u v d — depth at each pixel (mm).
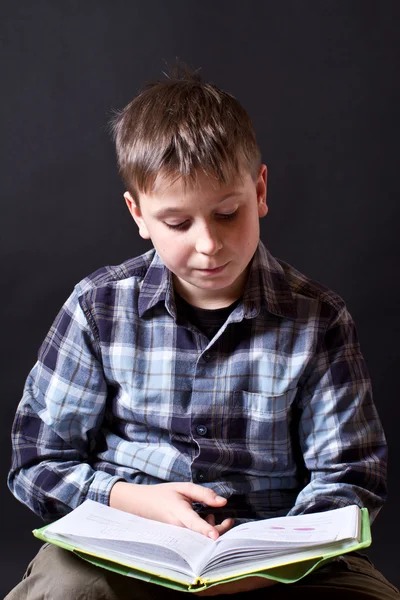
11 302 2100
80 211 2096
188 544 992
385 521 2094
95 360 1271
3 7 2053
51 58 2064
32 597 1053
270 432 1221
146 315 1263
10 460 2090
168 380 1238
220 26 2059
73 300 1302
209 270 1124
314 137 2076
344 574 1122
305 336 1234
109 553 972
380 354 2127
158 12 2055
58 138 2078
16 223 2090
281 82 2064
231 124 1163
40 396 1296
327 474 1201
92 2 2055
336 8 2047
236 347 1237
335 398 1224
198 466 1198
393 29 2041
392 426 2127
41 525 2070
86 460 1303
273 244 2109
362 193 2088
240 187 1104
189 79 1323
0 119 2070
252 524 1040
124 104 2070
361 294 2113
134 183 1173
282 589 1083
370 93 2061
